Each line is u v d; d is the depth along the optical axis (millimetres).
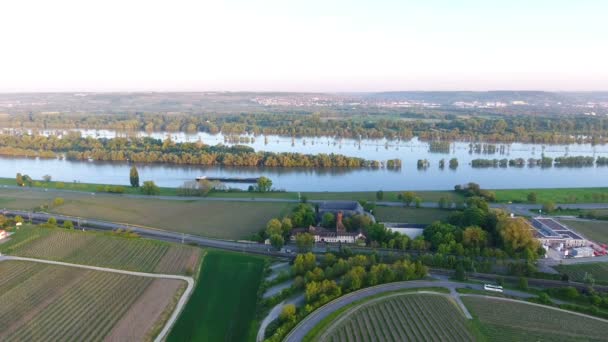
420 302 176875
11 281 193500
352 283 184875
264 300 174875
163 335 154875
